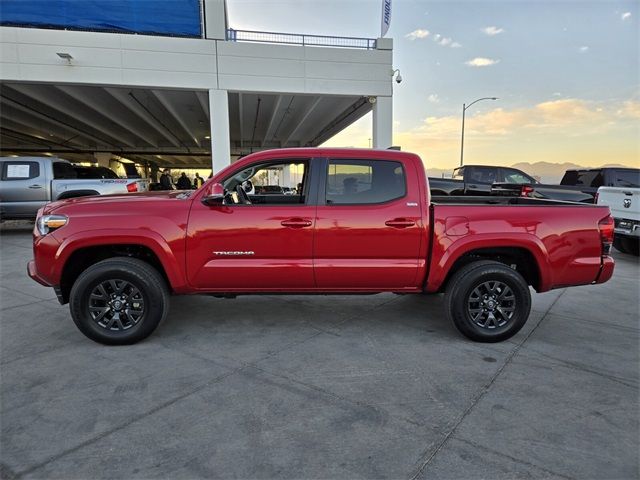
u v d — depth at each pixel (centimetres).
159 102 1873
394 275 400
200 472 221
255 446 243
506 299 400
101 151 3391
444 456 236
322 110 2067
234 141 3353
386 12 1497
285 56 1438
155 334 417
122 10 1300
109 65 1310
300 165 407
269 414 276
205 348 384
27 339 401
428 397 300
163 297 389
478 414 279
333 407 286
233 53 1397
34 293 558
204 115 2167
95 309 382
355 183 398
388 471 223
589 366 354
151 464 227
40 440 247
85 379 322
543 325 459
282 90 1450
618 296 583
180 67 1363
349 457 234
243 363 353
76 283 376
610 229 407
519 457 235
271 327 440
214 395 300
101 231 372
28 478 215
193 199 390
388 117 1535
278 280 396
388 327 444
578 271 405
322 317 474
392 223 391
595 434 258
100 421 267
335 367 347
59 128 2498
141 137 2925
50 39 1264
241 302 527
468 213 396
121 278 378
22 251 856
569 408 287
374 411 281
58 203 407
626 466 229
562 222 400
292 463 229
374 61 1500
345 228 389
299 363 354
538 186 1138
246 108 2094
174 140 3112
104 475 218
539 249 395
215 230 383
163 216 379
